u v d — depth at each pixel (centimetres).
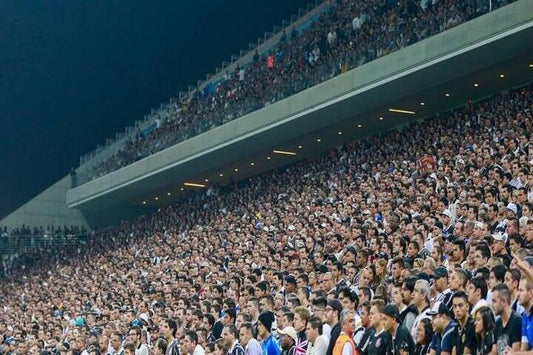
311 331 1506
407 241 2047
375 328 1441
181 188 6138
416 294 1461
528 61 3994
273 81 5175
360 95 4459
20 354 3162
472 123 3859
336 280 2006
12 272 6178
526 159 2859
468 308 1326
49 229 6781
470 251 1655
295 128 4938
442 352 1321
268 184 4938
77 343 2695
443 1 4394
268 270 2425
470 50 3916
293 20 6256
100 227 6762
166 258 4281
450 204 2517
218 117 5366
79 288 4525
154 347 2041
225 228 4453
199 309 2098
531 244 1694
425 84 4281
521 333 1187
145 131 6406
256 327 1761
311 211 3584
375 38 4600
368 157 4209
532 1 3650
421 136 4075
